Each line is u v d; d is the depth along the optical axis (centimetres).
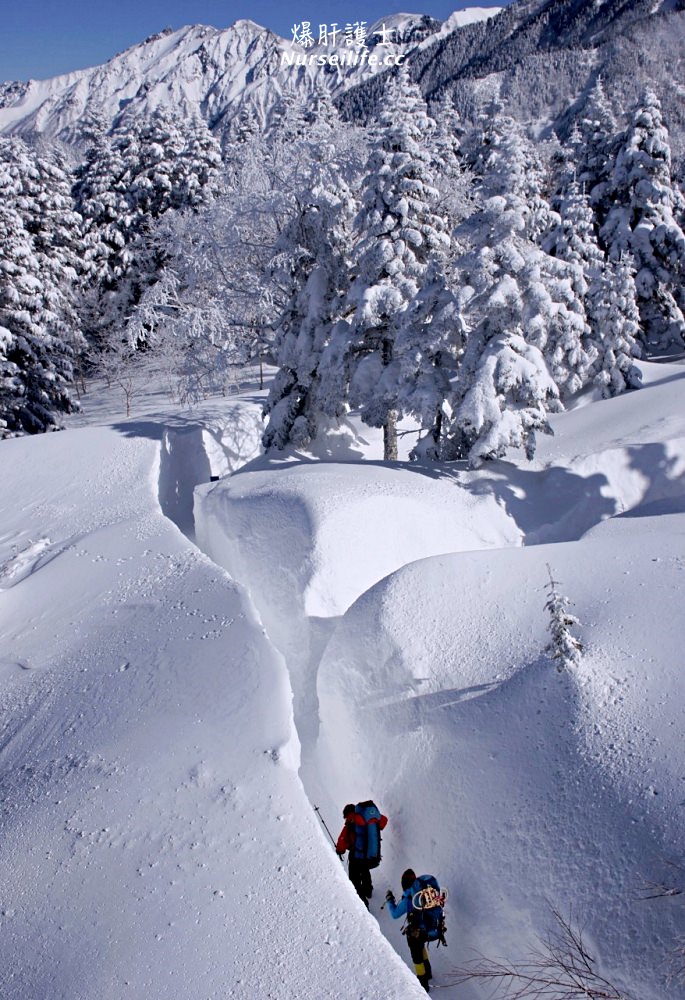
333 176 2080
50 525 1781
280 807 663
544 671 717
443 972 594
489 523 1538
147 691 907
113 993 506
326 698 876
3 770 827
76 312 3772
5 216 2973
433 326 1658
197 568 1308
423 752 721
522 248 1554
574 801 590
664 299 3262
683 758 579
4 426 2822
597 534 1109
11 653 1162
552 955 520
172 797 691
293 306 2075
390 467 1688
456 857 631
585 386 2438
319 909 558
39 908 595
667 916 489
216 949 532
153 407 3400
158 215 3956
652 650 705
